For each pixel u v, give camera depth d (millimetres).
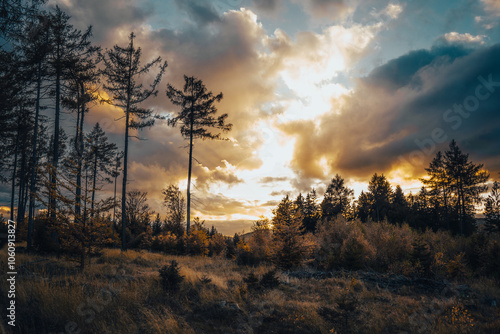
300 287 11078
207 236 27141
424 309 8852
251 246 18734
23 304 6871
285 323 7367
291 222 16250
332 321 7590
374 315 8047
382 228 21047
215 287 9898
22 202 29906
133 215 34625
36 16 9773
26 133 26234
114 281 9359
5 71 16984
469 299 9984
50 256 13773
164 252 24016
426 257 14734
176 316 7348
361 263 15422
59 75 19172
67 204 10602
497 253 14672
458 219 37781
